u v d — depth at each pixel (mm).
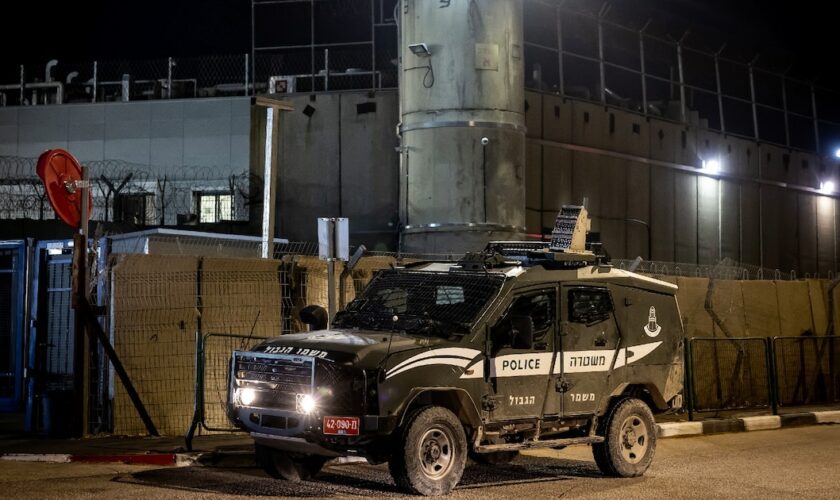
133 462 11719
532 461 12773
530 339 9992
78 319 13570
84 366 13570
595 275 11359
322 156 24266
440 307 10523
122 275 13734
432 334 10086
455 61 22219
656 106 29000
